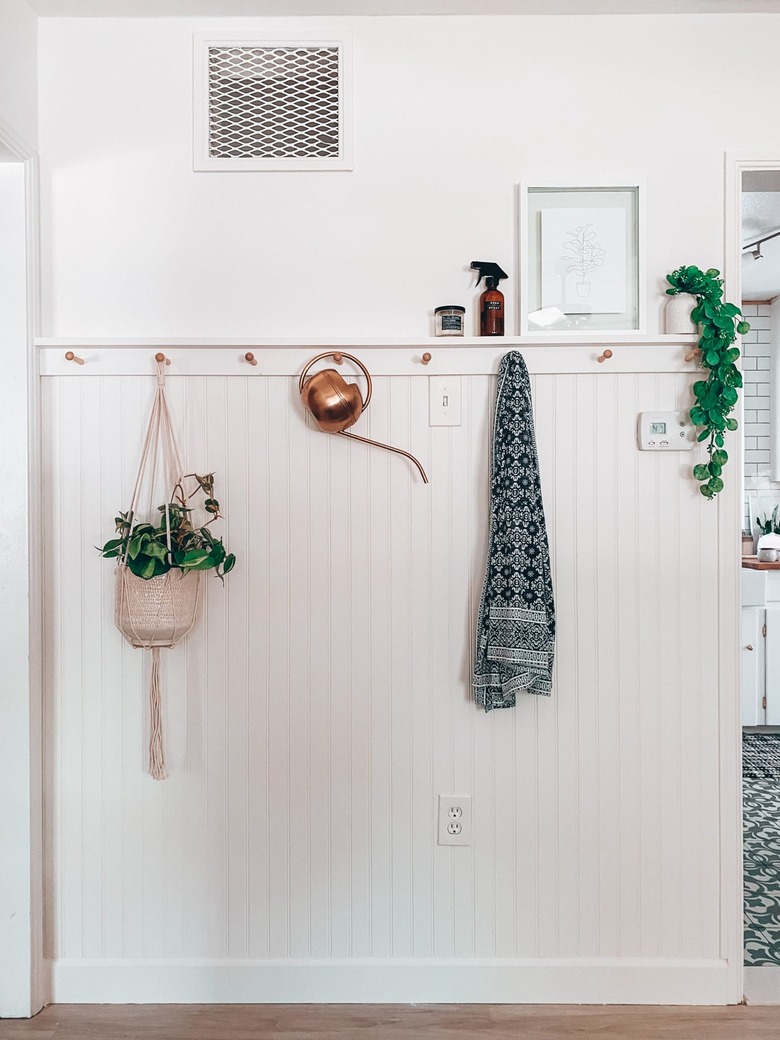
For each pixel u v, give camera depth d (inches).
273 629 75.2
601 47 73.6
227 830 75.6
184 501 73.9
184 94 74.1
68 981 75.5
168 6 71.9
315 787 75.5
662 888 75.3
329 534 74.9
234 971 75.4
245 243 74.7
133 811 75.7
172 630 69.7
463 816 75.1
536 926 75.6
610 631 74.9
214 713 75.4
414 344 72.2
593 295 74.0
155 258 74.7
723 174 73.7
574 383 74.1
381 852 75.5
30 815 73.0
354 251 74.4
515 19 73.7
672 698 75.0
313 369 74.5
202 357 74.0
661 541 74.6
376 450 74.6
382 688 75.2
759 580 155.9
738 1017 72.9
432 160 74.1
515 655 69.7
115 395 74.7
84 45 73.9
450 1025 71.8
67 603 75.4
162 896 75.9
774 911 90.8
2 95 67.1
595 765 75.3
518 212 74.0
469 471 74.4
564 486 74.4
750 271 151.9
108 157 74.3
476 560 74.7
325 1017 73.0
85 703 75.6
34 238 73.0
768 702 155.9
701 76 73.5
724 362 71.3
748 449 175.3
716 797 75.2
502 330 73.2
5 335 72.4
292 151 74.2
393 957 75.8
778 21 73.3
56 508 75.3
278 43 73.6
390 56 73.8
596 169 73.9
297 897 75.6
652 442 73.5
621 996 75.0
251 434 74.6
